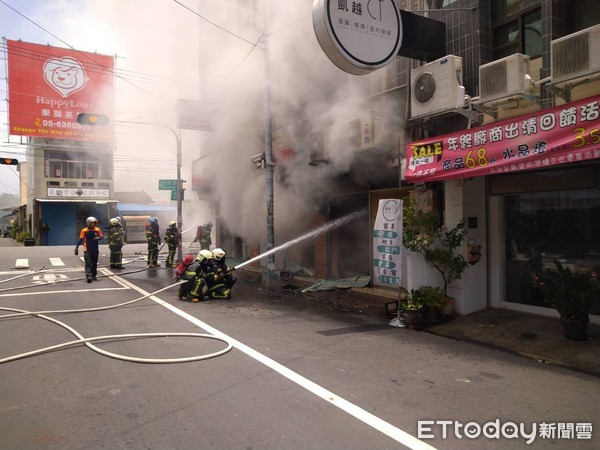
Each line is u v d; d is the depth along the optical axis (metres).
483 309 6.54
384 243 6.39
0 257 17.23
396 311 6.76
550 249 6.07
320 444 2.91
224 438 2.99
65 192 26.83
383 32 6.09
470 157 5.58
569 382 4.07
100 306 7.66
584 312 4.88
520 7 6.20
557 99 5.36
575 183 5.63
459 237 6.17
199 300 8.11
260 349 5.07
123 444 2.91
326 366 4.48
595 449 2.88
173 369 4.36
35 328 6.05
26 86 17.08
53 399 3.65
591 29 4.47
